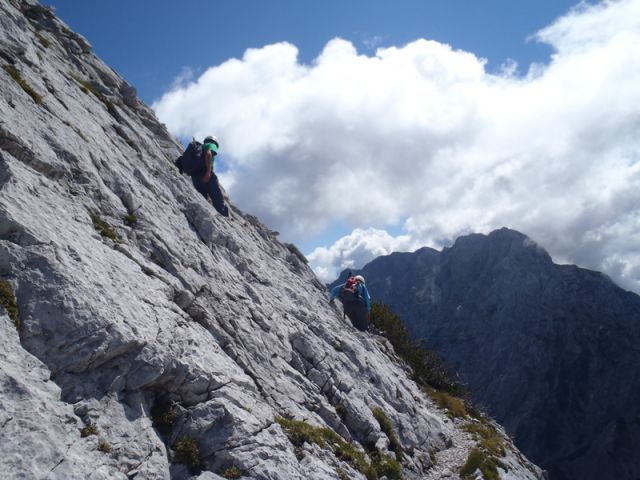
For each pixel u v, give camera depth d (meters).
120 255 12.31
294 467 10.70
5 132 11.49
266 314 17.23
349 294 24.97
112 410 9.07
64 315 9.22
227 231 20.17
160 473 8.91
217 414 10.49
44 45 20.39
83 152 14.53
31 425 7.47
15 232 9.83
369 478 13.16
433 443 21.20
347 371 19.14
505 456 23.34
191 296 13.68
